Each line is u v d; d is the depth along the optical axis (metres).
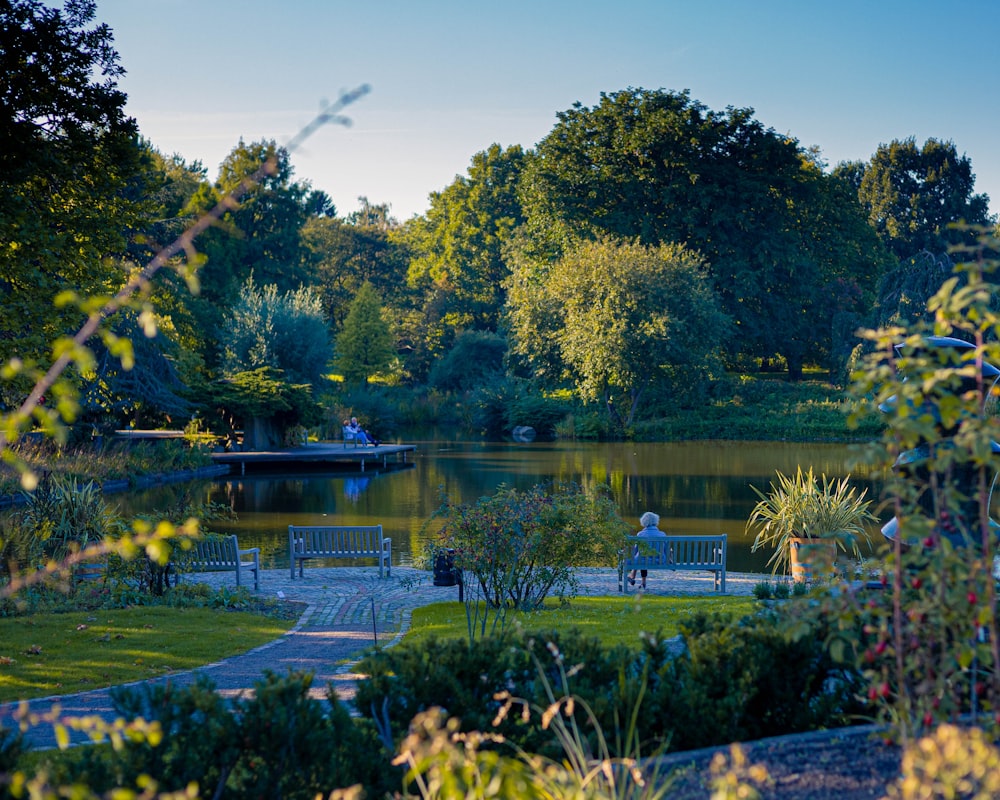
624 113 58.94
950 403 4.27
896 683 4.69
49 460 25.72
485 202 83.12
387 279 93.44
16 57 16.67
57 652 9.81
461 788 3.74
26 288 16.42
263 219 69.94
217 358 53.66
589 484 30.12
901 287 49.78
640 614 11.57
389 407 57.34
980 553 4.50
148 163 19.47
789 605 5.18
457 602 13.44
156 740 3.38
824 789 4.17
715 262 57.41
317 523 23.05
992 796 3.51
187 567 14.52
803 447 44.88
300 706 4.59
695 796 4.17
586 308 51.66
